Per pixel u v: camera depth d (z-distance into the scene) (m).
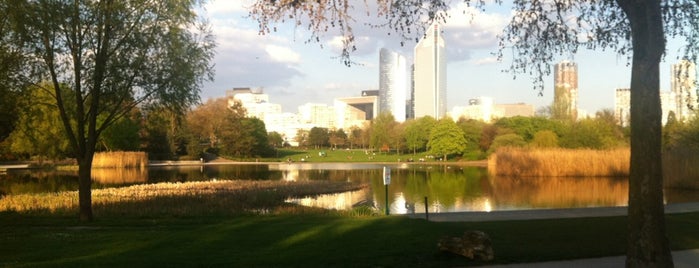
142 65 19.56
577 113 96.44
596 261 11.79
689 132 46.91
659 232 8.51
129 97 20.33
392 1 10.40
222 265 11.09
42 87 20.41
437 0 10.70
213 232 16.05
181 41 20.12
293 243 13.80
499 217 21.03
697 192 38.91
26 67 19.41
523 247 13.34
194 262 11.36
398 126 146.12
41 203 27.91
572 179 57.75
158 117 21.59
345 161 125.69
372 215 23.11
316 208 28.14
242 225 17.70
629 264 8.70
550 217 20.84
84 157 20.55
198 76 20.97
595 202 35.97
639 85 8.67
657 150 8.59
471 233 11.99
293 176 67.06
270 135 185.50
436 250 12.53
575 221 18.84
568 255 12.38
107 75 19.23
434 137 118.00
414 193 43.47
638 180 8.64
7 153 84.31
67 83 20.62
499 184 52.25
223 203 29.05
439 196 40.97
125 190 38.25
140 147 103.06
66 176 61.06
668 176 42.56
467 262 11.55
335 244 13.53
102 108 20.61
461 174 70.56
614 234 15.52
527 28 11.78
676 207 24.89
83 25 19.05
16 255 12.55
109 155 84.06
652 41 8.55
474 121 128.12
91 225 19.45
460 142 116.62
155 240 14.67
